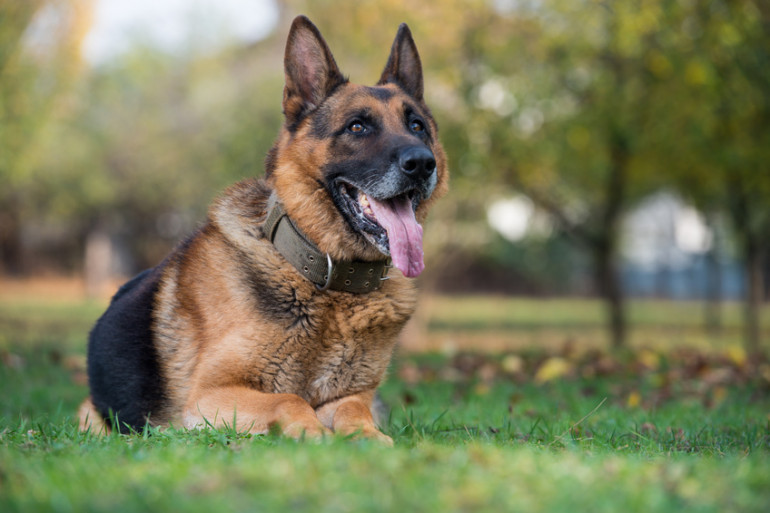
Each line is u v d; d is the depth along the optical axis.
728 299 37.53
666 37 10.55
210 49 23.45
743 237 16.06
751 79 10.67
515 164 12.87
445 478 2.30
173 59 25.08
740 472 2.50
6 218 30.38
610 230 14.80
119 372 4.23
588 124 11.70
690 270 37.47
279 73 15.77
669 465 2.60
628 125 11.65
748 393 7.34
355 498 2.09
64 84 14.88
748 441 4.12
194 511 1.99
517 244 31.70
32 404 6.22
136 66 24.72
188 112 23.75
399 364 10.12
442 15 11.55
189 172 23.47
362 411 3.77
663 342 16.97
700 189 14.95
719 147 11.64
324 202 4.00
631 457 3.11
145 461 2.62
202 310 3.96
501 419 4.91
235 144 14.92
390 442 3.39
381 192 3.99
